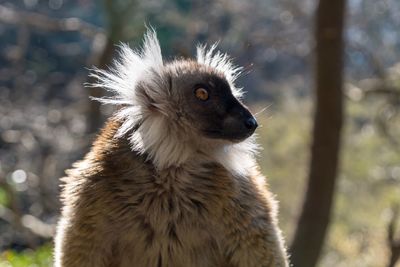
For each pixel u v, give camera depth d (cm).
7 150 2400
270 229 687
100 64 1978
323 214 1476
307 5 2533
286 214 2766
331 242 2555
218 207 665
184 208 665
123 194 659
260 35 2441
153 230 665
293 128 2920
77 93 2642
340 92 1475
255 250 675
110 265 676
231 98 701
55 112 2334
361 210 2628
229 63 762
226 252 681
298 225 1492
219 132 686
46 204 1994
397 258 1512
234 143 695
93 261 665
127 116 688
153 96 686
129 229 663
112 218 659
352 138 2770
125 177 661
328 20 1459
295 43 2466
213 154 686
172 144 672
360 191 2673
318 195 1476
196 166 673
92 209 657
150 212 662
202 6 2634
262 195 699
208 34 2617
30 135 2206
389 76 2005
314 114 1491
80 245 662
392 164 2619
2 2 2983
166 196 662
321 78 1470
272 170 2859
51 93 2698
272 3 2702
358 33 2633
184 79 698
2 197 1780
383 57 2667
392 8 2673
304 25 2561
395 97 2019
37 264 1132
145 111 682
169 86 694
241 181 683
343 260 2531
